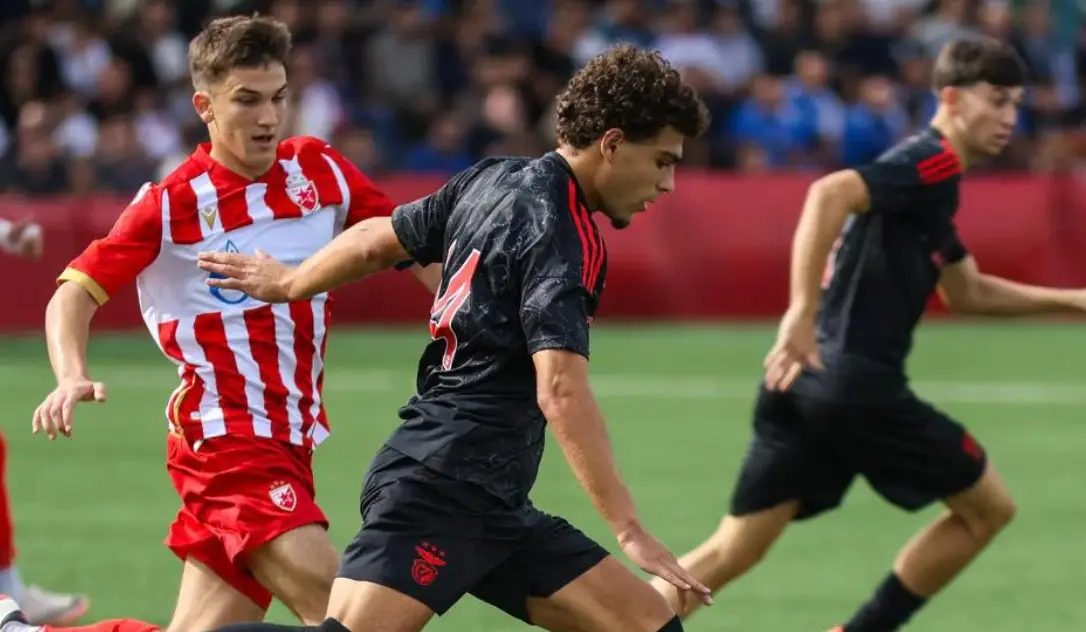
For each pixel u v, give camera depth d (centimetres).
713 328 5072
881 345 1906
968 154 1966
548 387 1298
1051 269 5119
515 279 1343
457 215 1395
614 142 1352
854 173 1867
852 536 2672
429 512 1365
